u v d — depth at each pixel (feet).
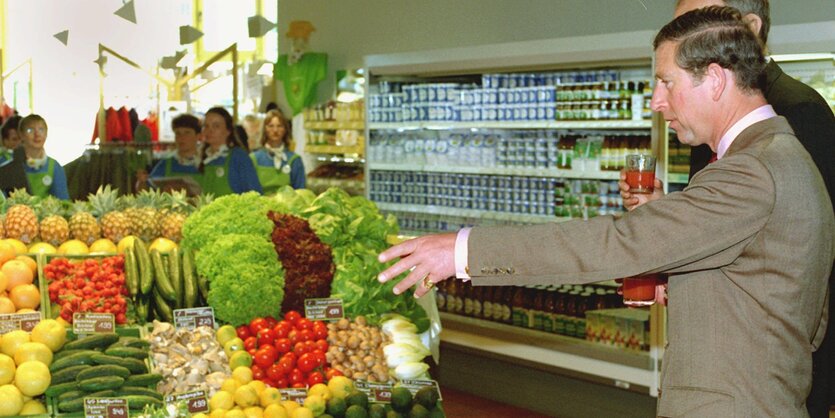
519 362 17.62
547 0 18.31
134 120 26.73
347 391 10.16
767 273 5.90
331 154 23.30
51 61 32.45
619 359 15.98
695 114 6.30
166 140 27.27
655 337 15.43
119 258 11.45
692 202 5.96
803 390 6.10
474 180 19.15
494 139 18.94
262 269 11.04
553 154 17.71
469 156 19.06
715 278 6.09
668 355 6.30
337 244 12.15
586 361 16.48
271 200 12.21
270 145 22.13
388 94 19.90
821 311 6.19
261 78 26.63
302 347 10.51
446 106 19.01
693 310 6.14
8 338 9.54
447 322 18.88
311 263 11.51
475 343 18.35
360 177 21.83
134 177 23.25
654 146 14.87
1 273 10.59
